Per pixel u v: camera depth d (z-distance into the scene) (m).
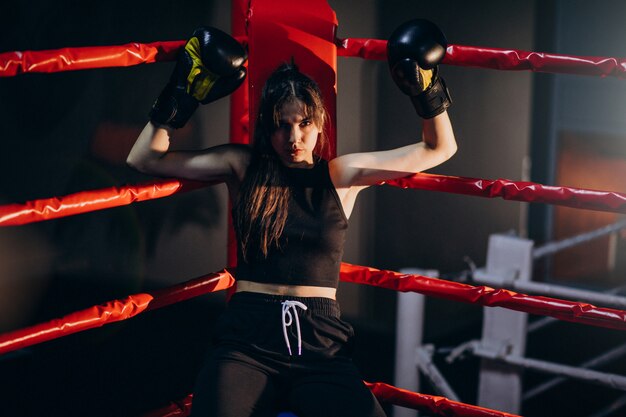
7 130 4.96
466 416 2.10
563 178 6.57
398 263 5.82
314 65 2.10
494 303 2.03
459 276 3.50
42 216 1.73
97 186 5.38
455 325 6.10
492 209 6.46
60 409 4.30
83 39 5.23
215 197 5.60
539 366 3.38
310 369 1.85
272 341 1.87
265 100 1.94
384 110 5.66
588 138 6.45
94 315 1.87
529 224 6.74
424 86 1.90
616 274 6.48
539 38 6.43
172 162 1.99
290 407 1.88
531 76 6.50
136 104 5.41
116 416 4.33
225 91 1.95
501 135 6.32
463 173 5.96
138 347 4.96
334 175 2.01
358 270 2.17
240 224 1.96
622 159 6.35
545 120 6.55
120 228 5.35
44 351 4.65
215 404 1.76
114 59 1.85
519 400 3.49
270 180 1.97
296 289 1.93
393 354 5.40
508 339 3.49
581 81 6.38
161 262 5.46
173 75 1.93
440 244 6.08
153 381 4.70
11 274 4.93
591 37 6.25
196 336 5.17
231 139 2.30
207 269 5.68
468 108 5.93
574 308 1.95
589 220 6.52
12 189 5.05
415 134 5.94
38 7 5.05
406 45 1.84
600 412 4.61
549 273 6.68
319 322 1.90
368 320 5.72
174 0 5.35
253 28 2.09
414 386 3.63
